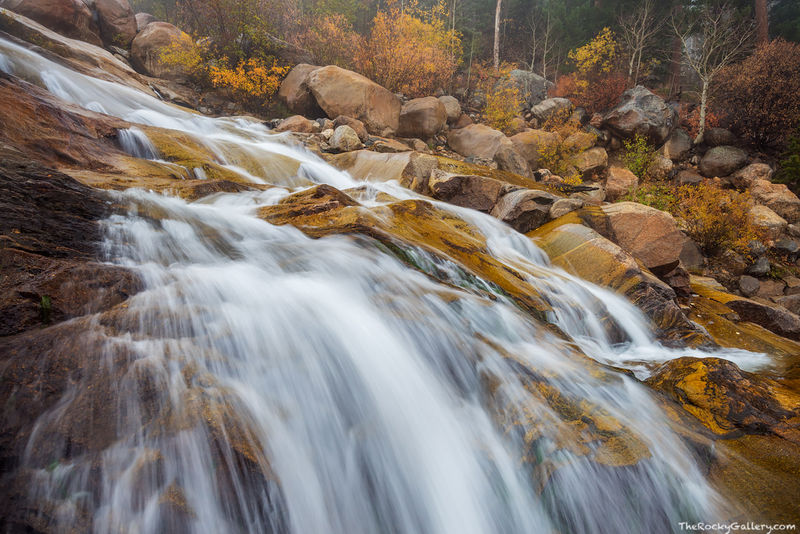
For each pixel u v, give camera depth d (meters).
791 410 3.27
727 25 21.16
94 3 15.71
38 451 1.94
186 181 5.69
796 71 17.59
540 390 3.22
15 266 2.87
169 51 15.45
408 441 2.79
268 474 2.17
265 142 10.76
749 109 18.30
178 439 2.08
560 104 20.02
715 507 2.59
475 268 5.41
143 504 1.90
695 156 18.02
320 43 18.59
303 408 2.66
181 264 3.81
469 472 2.71
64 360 2.32
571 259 7.08
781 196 14.74
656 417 3.19
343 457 2.61
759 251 11.94
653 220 7.93
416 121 15.99
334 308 3.44
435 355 3.34
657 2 26.22
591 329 5.59
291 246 4.41
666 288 6.56
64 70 9.73
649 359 5.09
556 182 14.85
